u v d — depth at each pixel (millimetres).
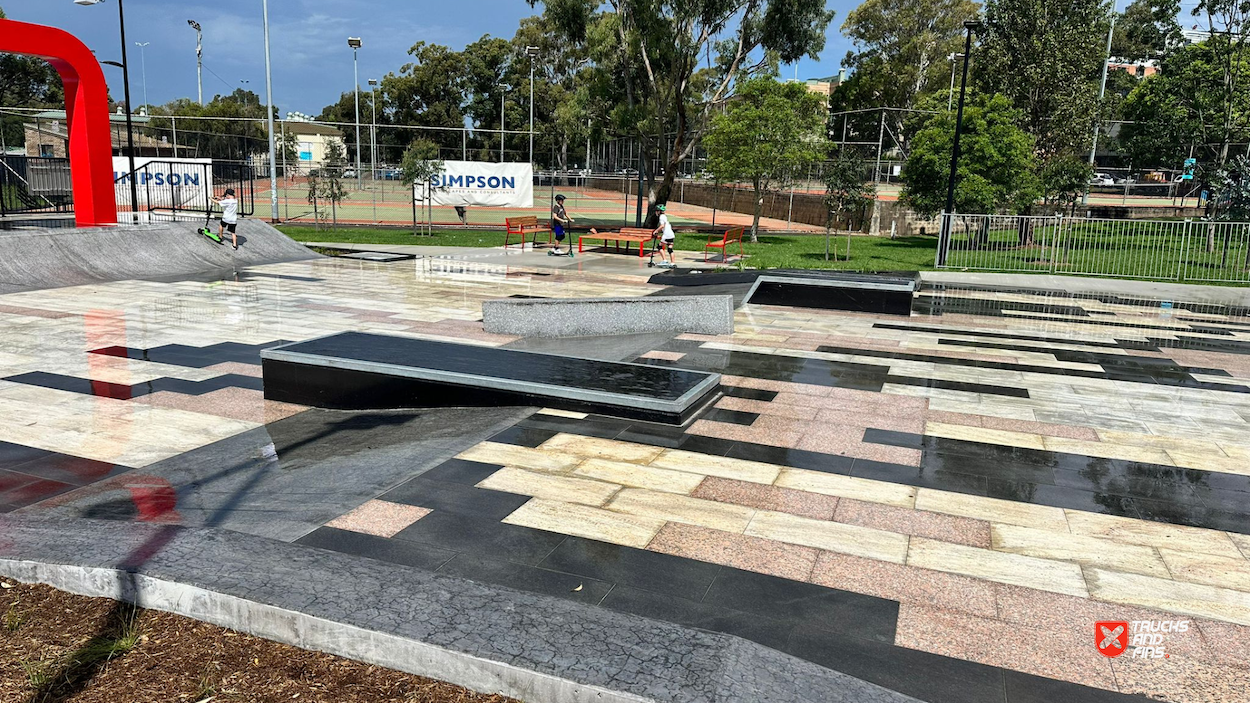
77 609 3525
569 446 6289
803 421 7191
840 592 4133
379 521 4812
